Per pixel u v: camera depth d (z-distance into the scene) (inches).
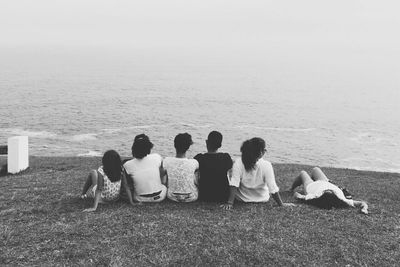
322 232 379.2
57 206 441.1
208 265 319.0
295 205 451.2
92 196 470.9
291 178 726.5
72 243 345.7
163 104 5821.9
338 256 337.7
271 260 327.3
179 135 448.5
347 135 3946.9
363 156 3137.3
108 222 387.5
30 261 317.4
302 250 344.2
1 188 554.3
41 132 3617.1
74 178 654.5
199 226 382.6
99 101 5866.1
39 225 382.3
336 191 446.3
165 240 353.4
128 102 5900.6
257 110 5477.4
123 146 3134.8
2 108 4933.6
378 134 4023.1
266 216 413.4
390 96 7253.9
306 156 3075.8
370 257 337.1
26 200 470.9
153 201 443.2
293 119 4820.4
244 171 441.7
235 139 3602.4
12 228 374.3
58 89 7244.1
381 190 637.3
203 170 446.3
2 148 973.8
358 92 7829.7
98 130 3767.2
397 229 394.6
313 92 7765.8
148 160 445.7
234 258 327.9
